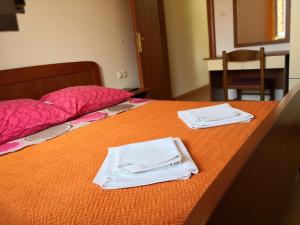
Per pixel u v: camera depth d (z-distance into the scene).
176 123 1.63
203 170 0.98
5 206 0.94
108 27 3.15
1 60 2.19
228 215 0.66
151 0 3.70
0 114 1.67
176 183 0.92
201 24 5.43
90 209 0.84
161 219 0.74
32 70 2.34
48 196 0.95
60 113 1.93
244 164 0.76
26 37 2.35
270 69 3.48
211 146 1.20
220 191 0.64
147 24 3.62
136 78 3.63
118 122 1.82
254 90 3.57
